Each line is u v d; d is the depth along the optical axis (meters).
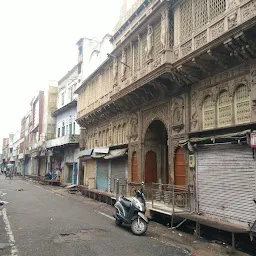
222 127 9.52
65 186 29.34
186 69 10.76
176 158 12.16
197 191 10.49
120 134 18.53
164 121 13.26
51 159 38.94
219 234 8.87
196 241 8.38
